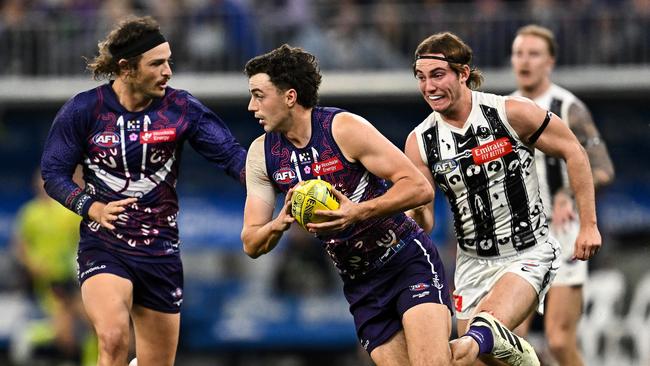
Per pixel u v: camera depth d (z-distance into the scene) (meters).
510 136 23.84
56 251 45.50
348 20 48.16
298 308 46.03
